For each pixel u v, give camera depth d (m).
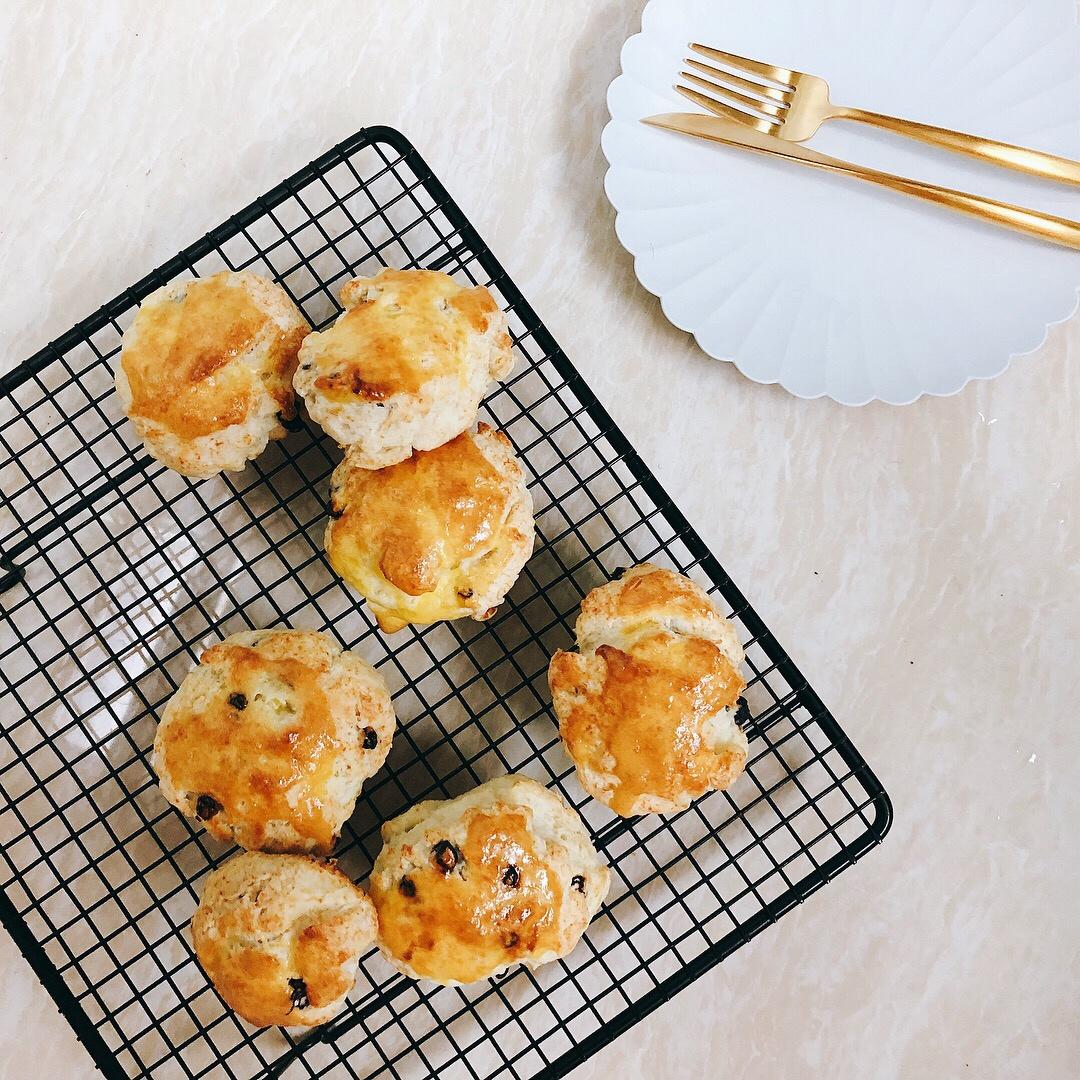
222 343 0.54
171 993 0.58
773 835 0.60
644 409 0.61
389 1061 0.55
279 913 0.52
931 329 0.59
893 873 0.60
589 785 0.55
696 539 0.57
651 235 0.59
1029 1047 0.60
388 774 0.58
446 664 0.59
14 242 0.60
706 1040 0.59
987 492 0.61
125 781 0.58
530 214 0.61
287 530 0.59
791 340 0.59
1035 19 0.60
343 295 0.54
